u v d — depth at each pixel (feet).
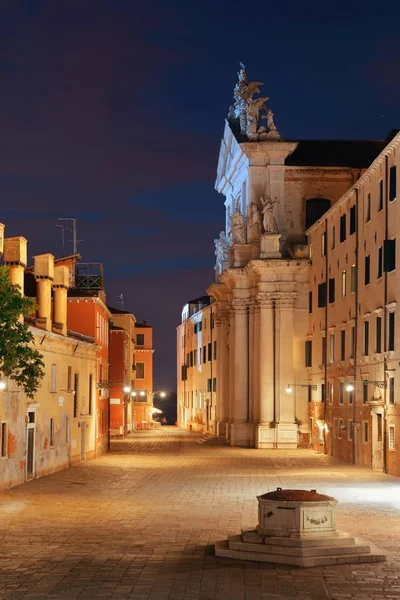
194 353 307.99
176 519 70.49
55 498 86.84
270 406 189.26
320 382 171.73
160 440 224.33
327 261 164.14
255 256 201.26
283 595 42.65
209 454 168.04
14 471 99.09
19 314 66.80
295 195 198.49
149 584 45.06
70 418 130.72
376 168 125.59
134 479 111.34
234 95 218.79
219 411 228.43
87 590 43.73
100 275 173.27
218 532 63.00
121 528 65.05
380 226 123.44
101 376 166.91
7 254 99.71
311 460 150.30
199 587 44.34
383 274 119.03
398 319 112.88
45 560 51.85
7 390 95.55
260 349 190.49
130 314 278.46
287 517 51.72
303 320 188.85
